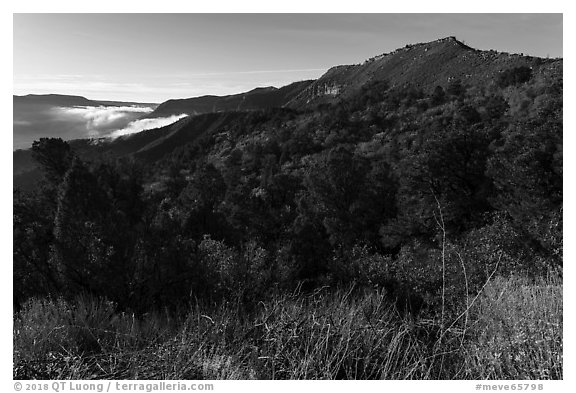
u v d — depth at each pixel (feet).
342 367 8.54
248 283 19.03
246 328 10.00
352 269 29.07
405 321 9.72
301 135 232.12
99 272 19.99
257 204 82.69
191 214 62.44
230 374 8.15
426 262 28.45
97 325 10.63
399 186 70.95
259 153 232.73
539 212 36.24
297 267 34.88
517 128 49.80
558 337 8.05
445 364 8.66
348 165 77.25
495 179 47.24
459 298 13.26
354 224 69.72
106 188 32.53
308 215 75.72
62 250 20.89
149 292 19.99
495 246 24.16
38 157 34.86
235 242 61.11
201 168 102.06
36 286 23.31
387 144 145.18
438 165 58.75
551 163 39.65
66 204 22.74
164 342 9.00
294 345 8.66
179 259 21.30
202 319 10.61
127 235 22.44
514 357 8.05
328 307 11.09
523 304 9.68
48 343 9.30
